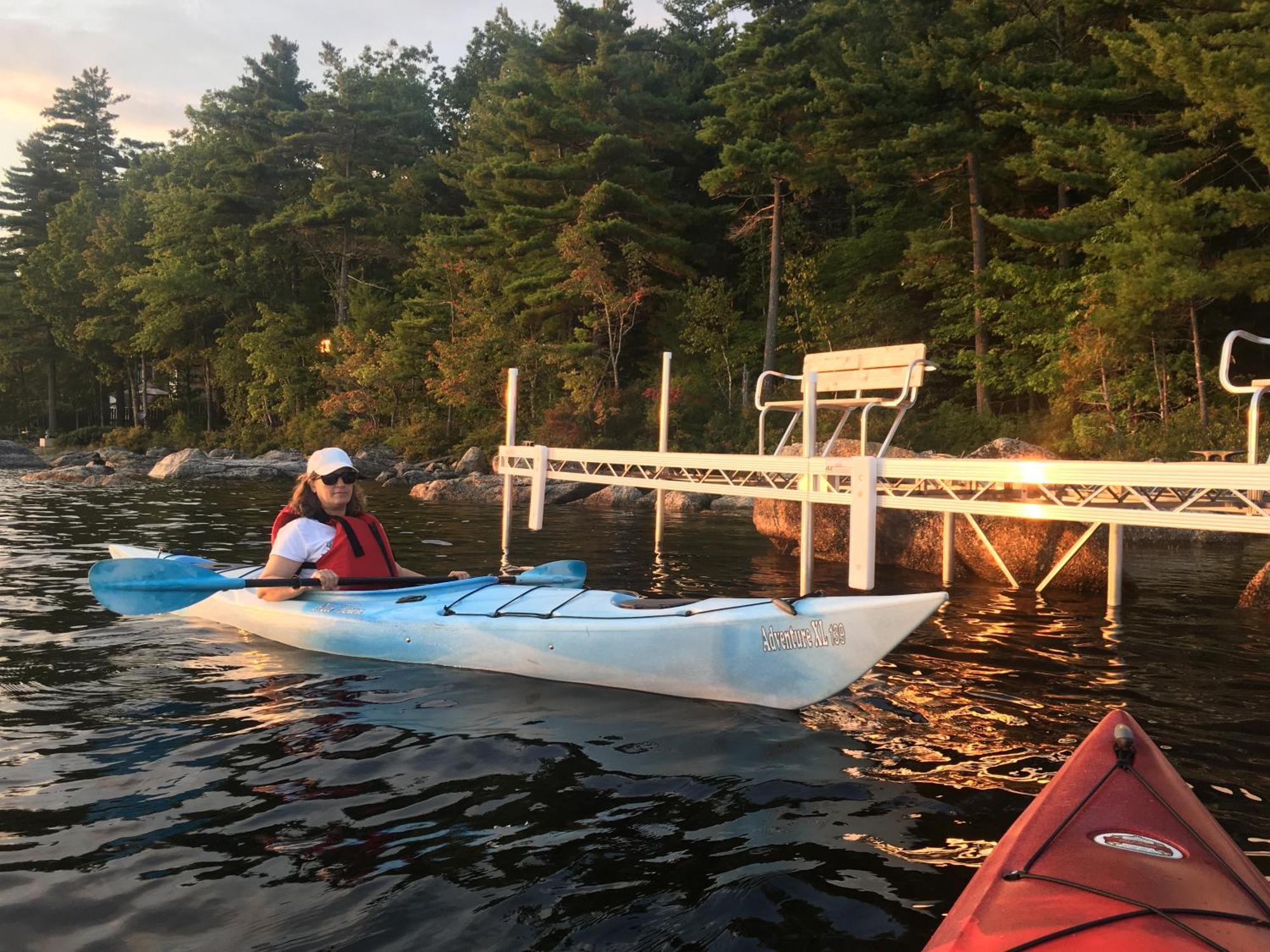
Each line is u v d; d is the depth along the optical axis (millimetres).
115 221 54406
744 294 35719
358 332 39281
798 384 28094
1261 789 3307
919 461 6781
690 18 51531
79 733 3840
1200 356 17125
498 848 2811
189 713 4125
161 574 4914
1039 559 8211
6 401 63031
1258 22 15875
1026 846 2203
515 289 31578
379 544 5648
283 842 2834
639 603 4832
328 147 43469
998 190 24141
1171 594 7633
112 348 55375
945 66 21734
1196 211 17469
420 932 2326
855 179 24281
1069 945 1782
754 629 4285
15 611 6348
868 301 28031
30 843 2805
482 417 33094
